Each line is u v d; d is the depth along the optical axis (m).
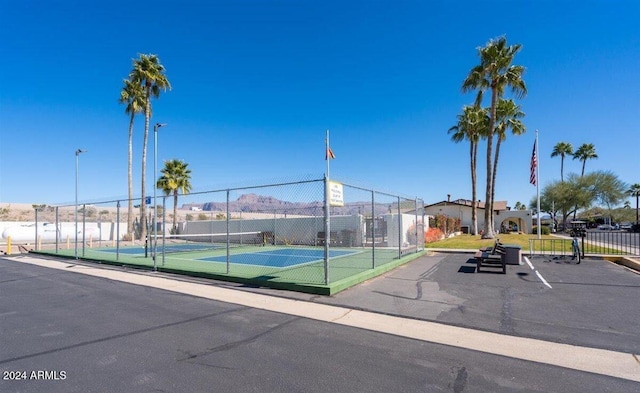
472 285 10.40
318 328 6.49
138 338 5.96
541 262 15.52
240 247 25.22
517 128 33.34
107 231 35.66
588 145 69.81
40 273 13.48
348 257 16.44
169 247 26.12
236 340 5.86
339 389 4.20
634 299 8.74
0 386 4.25
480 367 4.83
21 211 48.94
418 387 4.25
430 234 27.62
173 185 41.53
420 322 6.86
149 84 36.38
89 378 4.47
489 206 28.22
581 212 78.31
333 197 10.00
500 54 27.23
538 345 5.66
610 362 5.02
